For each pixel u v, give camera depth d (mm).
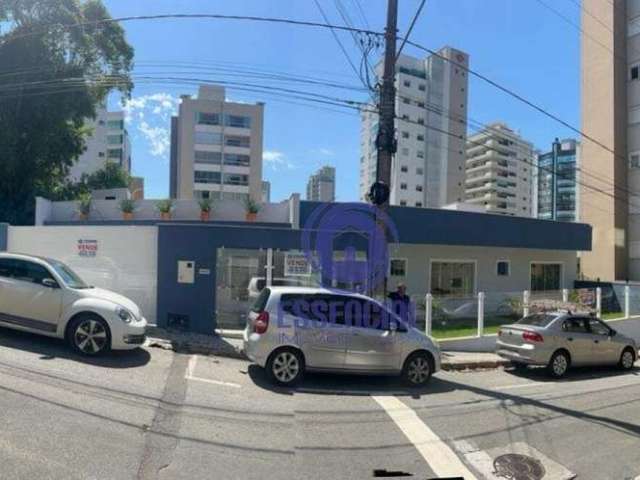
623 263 30500
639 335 18969
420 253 22094
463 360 12516
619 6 30906
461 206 27812
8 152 27750
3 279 9500
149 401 6871
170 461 5062
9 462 4629
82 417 5945
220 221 21844
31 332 9391
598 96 31375
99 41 31375
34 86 27906
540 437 6820
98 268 13367
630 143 30812
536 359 11820
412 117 86000
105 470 4688
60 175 33281
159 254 12711
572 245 24828
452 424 7180
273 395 8031
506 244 22703
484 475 5414
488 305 15453
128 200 22766
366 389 9016
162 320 12609
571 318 12672
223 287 12844
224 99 81875
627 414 8344
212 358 10312
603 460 6062
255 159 81562
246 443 5785
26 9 27969
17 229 14422
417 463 5637
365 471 5316
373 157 80125
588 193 31875
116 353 9555
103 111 77938
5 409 5906
